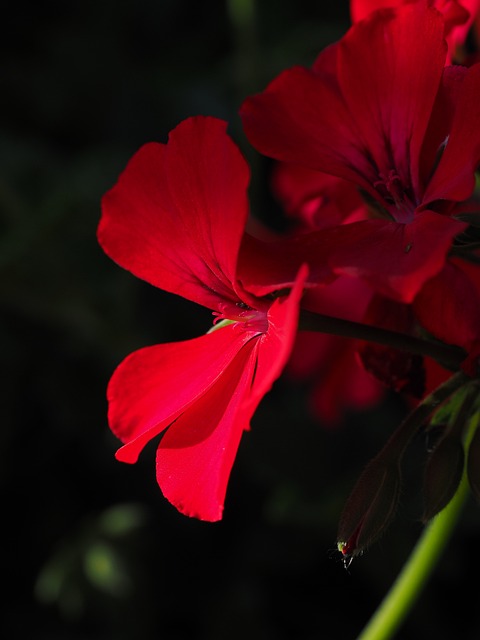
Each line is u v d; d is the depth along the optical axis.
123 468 0.53
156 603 0.49
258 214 0.54
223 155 0.22
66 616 0.50
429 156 0.24
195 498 0.23
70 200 0.50
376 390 0.35
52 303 0.51
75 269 0.51
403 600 0.30
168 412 0.24
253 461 0.50
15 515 0.53
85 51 0.62
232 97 0.59
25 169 0.54
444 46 0.24
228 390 0.24
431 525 0.29
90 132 0.61
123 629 0.48
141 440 0.24
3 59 0.61
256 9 0.55
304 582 0.50
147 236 0.24
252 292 0.23
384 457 0.25
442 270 0.24
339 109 0.25
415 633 0.48
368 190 0.24
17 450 0.53
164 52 0.64
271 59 0.55
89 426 0.53
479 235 0.24
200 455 0.24
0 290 0.51
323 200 0.27
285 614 0.49
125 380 0.25
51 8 0.64
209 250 0.24
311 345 0.35
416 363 0.25
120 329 0.52
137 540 0.48
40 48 0.62
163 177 0.24
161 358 0.25
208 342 0.25
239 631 0.48
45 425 0.54
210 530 0.51
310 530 0.49
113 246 0.24
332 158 0.24
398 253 0.22
